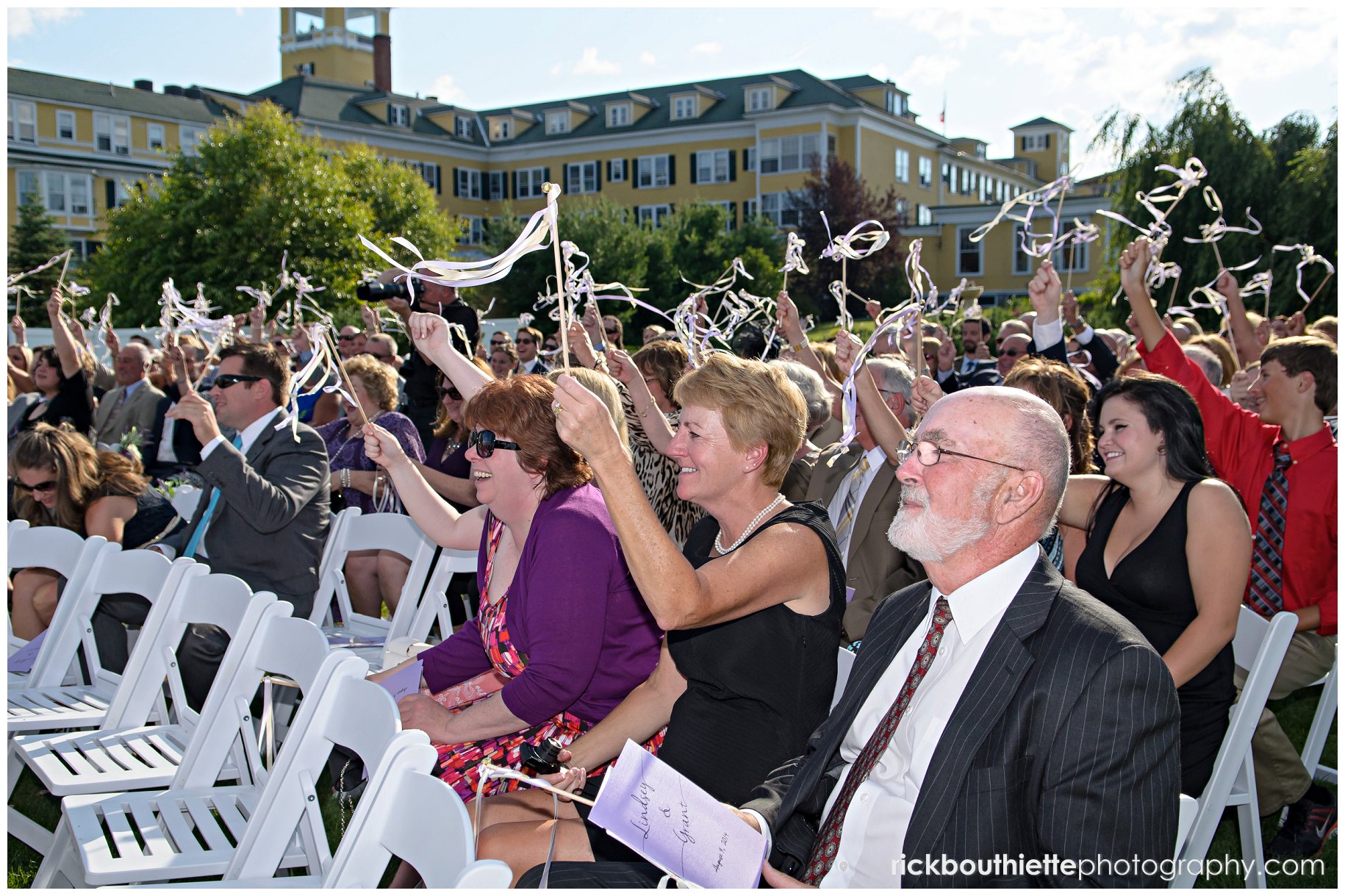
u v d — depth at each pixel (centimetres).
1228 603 262
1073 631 180
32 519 459
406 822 200
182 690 348
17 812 327
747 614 225
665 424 423
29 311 2689
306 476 422
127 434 742
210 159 2783
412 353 661
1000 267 4050
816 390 402
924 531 189
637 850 175
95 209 4788
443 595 420
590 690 277
